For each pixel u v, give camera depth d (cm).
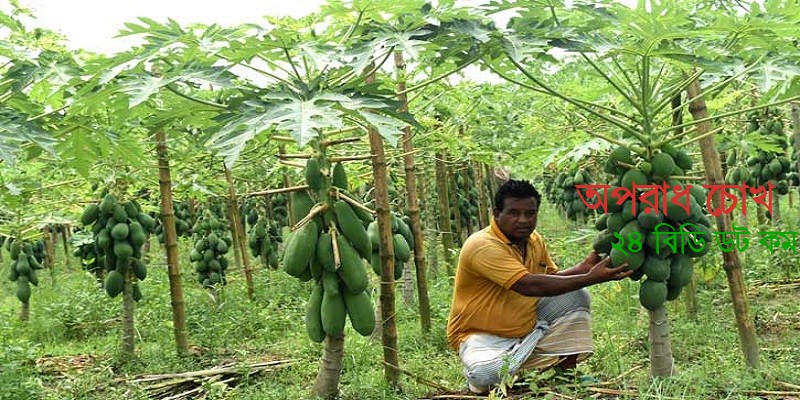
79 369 676
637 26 414
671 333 659
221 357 713
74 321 904
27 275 972
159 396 578
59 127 507
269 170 966
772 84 448
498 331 498
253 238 1121
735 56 489
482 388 489
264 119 383
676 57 429
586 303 506
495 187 1773
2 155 405
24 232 978
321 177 474
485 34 421
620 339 645
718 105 639
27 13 524
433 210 1373
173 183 873
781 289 852
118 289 703
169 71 418
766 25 416
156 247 2062
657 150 455
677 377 442
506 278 469
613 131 838
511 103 973
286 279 1155
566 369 497
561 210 1962
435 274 1189
